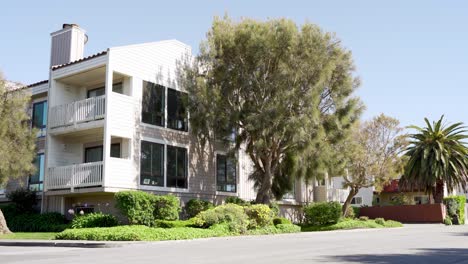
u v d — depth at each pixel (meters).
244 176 31.42
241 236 21.02
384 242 17.38
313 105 24.70
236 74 25.86
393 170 39.81
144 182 25.34
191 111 25.75
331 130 25.97
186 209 27.12
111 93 24.34
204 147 29.19
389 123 39.22
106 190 23.38
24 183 28.25
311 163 26.28
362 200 57.12
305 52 25.20
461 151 43.72
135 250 14.77
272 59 25.95
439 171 42.91
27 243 17.97
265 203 27.36
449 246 15.36
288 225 25.55
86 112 25.14
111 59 24.61
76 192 24.52
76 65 26.11
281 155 28.14
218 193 29.52
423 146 44.28
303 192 36.94
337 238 19.97
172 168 27.03
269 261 11.02
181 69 28.50
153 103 26.56
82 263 11.09
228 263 10.71
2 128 22.55
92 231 18.73
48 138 26.58
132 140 25.05
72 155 27.66
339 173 29.33
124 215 22.89
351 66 27.09
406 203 50.72
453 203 42.94
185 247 15.58
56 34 29.44
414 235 22.03
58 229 23.95
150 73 26.62
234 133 26.88
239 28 26.25
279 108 24.58
